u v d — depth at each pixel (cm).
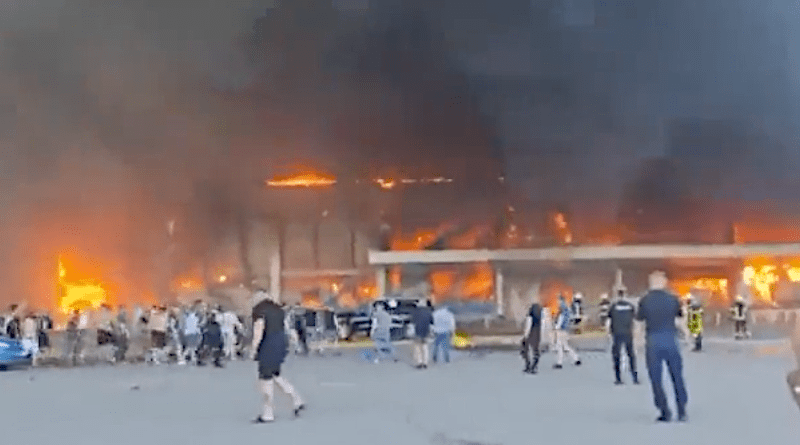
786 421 1042
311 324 3167
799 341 725
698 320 2497
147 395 1581
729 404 1223
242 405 1380
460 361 2375
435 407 1265
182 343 2497
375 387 1628
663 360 1047
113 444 973
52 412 1320
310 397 1459
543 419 1093
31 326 2559
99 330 2667
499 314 3872
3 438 1032
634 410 1175
